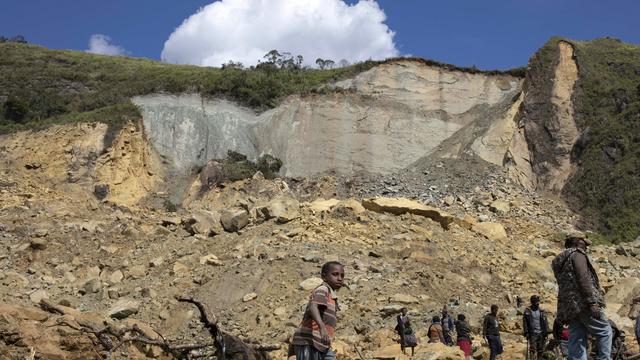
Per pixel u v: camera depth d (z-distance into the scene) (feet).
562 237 102.12
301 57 176.45
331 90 148.25
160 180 130.72
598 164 127.24
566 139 135.64
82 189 117.29
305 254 65.92
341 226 76.02
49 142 125.18
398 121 143.23
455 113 146.41
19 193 98.07
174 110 143.84
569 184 128.16
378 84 149.07
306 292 59.06
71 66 175.01
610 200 119.75
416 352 34.86
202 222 78.33
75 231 77.77
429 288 62.69
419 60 152.76
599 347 21.45
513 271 72.13
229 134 141.38
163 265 69.62
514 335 51.31
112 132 129.18
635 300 56.75
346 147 139.23
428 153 139.13
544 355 34.81
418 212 82.74
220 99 148.36
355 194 128.36
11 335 29.43
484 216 110.93
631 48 161.27
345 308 56.85
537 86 144.15
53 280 65.77
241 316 57.11
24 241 74.28
